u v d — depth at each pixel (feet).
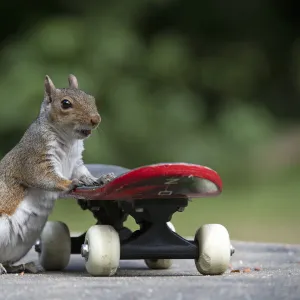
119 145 64.18
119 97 64.23
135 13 67.72
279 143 73.77
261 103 74.84
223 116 69.72
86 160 61.16
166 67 67.21
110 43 64.28
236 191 62.95
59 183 23.93
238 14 75.56
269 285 19.15
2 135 61.67
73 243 25.43
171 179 20.98
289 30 78.38
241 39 75.56
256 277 20.80
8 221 24.14
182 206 22.26
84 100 24.80
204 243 22.04
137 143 64.64
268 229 46.52
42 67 62.54
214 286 19.07
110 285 19.44
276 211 54.08
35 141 24.44
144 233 22.17
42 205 24.52
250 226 47.85
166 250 22.12
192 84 70.64
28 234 24.49
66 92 24.84
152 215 22.13
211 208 55.98
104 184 22.00
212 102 71.26
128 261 27.96
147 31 70.85
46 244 24.63
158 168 20.77
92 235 21.68
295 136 75.61
